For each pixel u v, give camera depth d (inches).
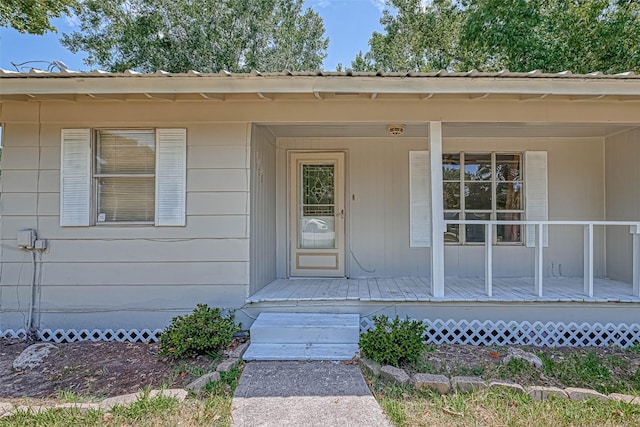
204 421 95.1
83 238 163.8
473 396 106.1
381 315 154.6
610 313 159.0
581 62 336.8
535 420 94.9
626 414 96.7
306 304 163.8
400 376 115.9
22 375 125.6
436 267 165.0
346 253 230.8
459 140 228.4
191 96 155.6
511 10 342.0
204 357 135.4
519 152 228.2
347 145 230.8
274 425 93.3
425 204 227.5
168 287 163.3
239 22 548.1
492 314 161.2
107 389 115.0
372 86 145.6
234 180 164.2
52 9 328.5
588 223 163.0
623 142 206.8
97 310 162.9
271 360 133.1
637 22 323.6
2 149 163.9
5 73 140.1
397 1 533.0
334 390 111.3
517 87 144.5
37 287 163.0
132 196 167.9
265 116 163.6
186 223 164.1
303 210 233.9
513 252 228.4
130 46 516.7
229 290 163.2
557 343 156.3
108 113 164.2
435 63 538.9
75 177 164.6
